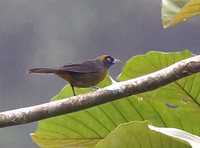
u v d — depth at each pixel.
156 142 5.15
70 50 26.95
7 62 26.28
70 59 26.97
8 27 27.58
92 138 6.51
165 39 25.78
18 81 25.09
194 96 6.32
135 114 6.45
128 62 6.46
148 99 6.35
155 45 26.42
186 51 6.26
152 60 6.40
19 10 27.62
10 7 27.80
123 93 5.59
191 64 5.56
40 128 6.45
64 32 27.53
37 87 25.02
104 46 27.44
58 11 27.98
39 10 27.39
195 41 24.42
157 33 26.30
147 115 6.41
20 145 23.97
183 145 5.21
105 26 27.92
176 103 6.37
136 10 27.53
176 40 25.23
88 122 6.46
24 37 27.23
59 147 6.57
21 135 23.91
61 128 6.46
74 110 5.52
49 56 27.14
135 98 6.39
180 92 6.30
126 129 5.03
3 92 24.69
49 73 8.66
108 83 6.99
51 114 5.53
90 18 27.52
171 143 5.15
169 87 6.32
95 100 5.57
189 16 5.28
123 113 6.42
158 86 5.59
